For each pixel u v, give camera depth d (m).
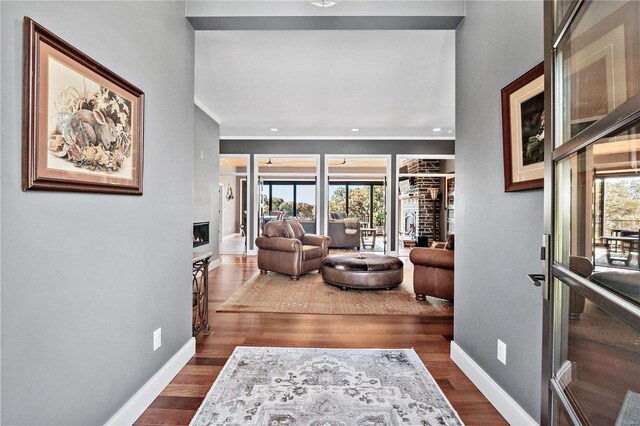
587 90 0.94
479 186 2.00
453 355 2.31
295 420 1.64
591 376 0.90
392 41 3.19
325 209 7.41
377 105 5.19
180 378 2.04
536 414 1.47
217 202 6.02
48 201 1.13
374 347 2.51
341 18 2.28
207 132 5.60
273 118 5.94
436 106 5.22
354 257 4.53
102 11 1.39
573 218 1.01
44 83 1.09
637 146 0.68
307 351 2.43
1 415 0.98
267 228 5.15
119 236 1.52
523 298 1.56
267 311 3.35
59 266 1.18
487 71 1.91
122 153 1.52
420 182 9.25
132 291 1.63
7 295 0.99
